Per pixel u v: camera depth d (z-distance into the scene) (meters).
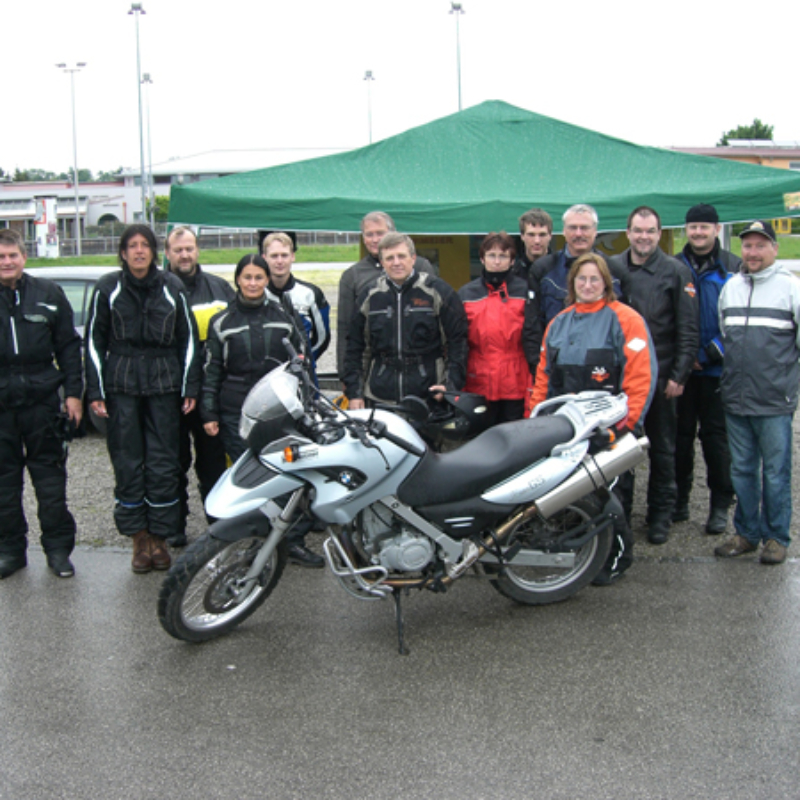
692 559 4.44
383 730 2.94
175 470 4.38
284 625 3.76
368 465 3.37
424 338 4.41
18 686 3.26
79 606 3.99
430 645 3.55
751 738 2.84
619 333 3.93
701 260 4.89
